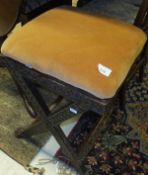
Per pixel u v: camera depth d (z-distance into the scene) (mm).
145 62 1346
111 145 1159
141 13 960
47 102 1304
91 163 1083
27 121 1238
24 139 1167
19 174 1039
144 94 1426
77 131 1203
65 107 813
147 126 1260
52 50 735
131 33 835
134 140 1191
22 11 1033
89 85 676
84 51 730
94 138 973
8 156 1099
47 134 1186
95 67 695
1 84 1420
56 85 759
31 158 1099
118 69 709
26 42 767
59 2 1453
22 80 855
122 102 1283
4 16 986
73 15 895
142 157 1124
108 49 748
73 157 947
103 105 702
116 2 2289
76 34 793
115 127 1239
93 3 2232
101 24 855
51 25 828
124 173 1064
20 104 1314
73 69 696
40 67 733
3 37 1049
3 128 1209
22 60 759
